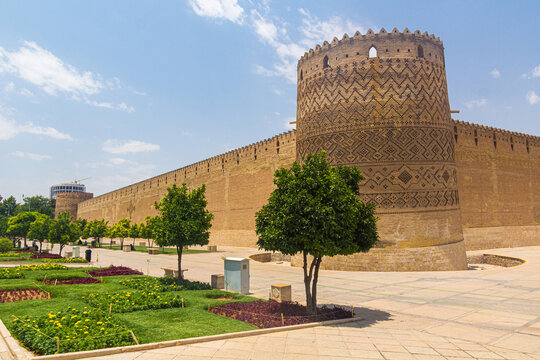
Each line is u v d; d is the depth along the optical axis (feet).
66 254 104.99
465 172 106.32
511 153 119.55
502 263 86.33
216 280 49.16
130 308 33.96
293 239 33.37
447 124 76.43
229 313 33.63
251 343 25.34
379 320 32.48
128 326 27.91
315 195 34.09
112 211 266.98
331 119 75.46
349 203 34.12
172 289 46.50
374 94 71.77
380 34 74.23
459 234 73.97
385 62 72.90
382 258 67.05
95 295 39.19
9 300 39.22
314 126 78.69
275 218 35.14
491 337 27.07
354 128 72.28
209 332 26.89
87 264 84.79
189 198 53.98
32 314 30.60
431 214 69.41
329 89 76.79
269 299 40.34
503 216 112.88
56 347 22.25
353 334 27.96
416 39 74.84
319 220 32.68
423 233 68.03
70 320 27.81
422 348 24.62
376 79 72.28
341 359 22.40
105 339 23.93
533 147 127.65
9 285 46.32
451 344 25.50
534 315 32.94
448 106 78.64
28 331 24.79
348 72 74.74
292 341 25.99
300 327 29.55
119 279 55.21
